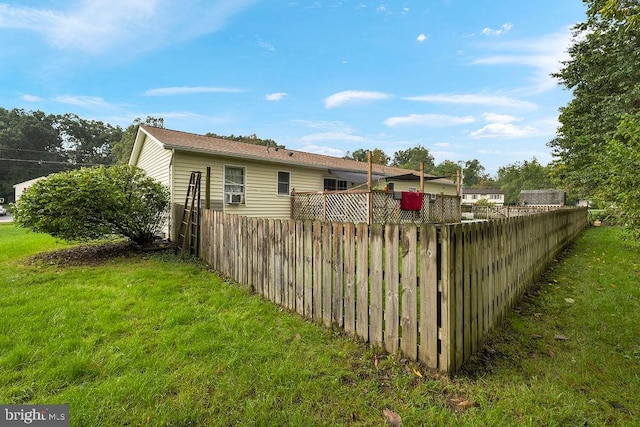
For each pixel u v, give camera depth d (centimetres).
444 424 159
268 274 365
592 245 787
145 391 185
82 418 164
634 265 537
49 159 4900
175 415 166
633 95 1016
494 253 279
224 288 402
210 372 206
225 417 165
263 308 330
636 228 394
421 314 213
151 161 1063
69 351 233
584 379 198
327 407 173
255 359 223
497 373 206
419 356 215
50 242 815
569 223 834
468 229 223
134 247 703
